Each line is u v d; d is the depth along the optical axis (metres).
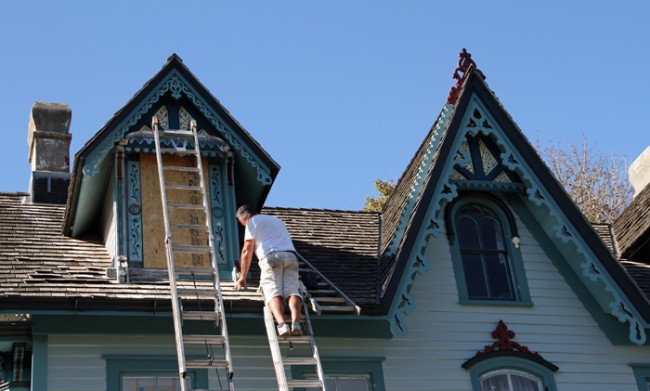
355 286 13.12
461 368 13.02
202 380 11.75
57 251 13.22
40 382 11.13
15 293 11.14
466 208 14.35
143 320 11.73
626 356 13.71
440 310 13.41
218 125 13.34
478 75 14.10
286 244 11.58
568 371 13.38
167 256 11.48
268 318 11.32
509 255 14.17
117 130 12.87
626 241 16.89
